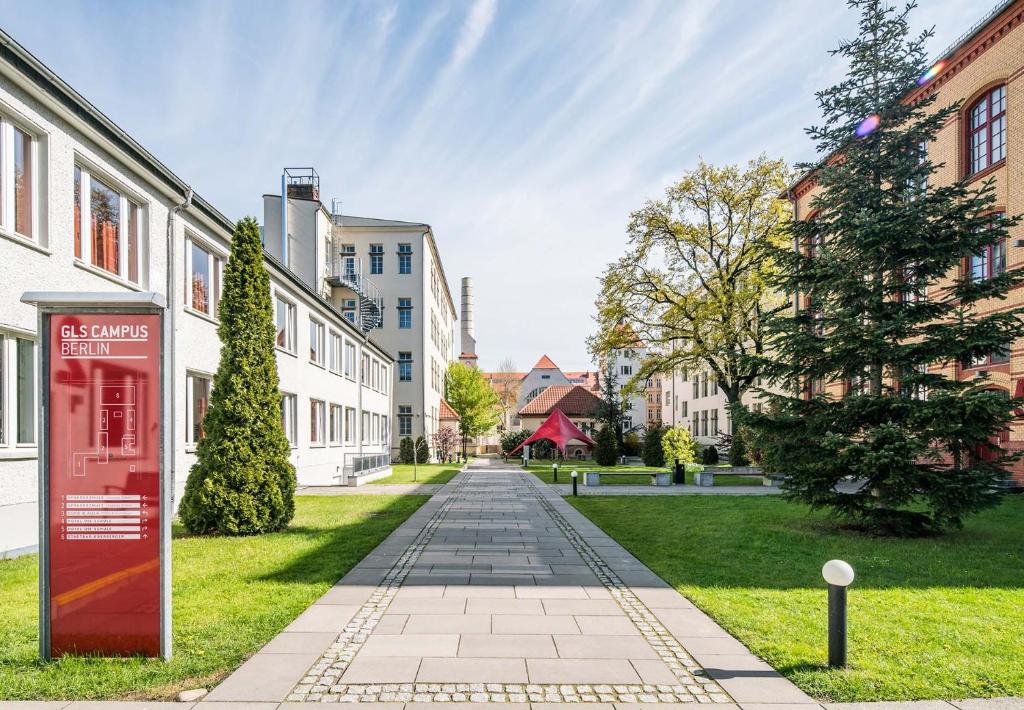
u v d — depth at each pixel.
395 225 46.44
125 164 12.35
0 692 4.24
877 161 11.01
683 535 10.84
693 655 5.01
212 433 10.90
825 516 12.84
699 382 52.44
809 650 5.05
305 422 23.39
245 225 11.26
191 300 15.36
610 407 49.59
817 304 11.34
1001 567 8.24
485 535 10.91
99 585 4.89
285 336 21.69
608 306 31.86
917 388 10.89
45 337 4.93
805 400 11.20
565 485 23.06
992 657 4.94
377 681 4.48
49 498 4.90
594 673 4.65
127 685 4.37
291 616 6.00
